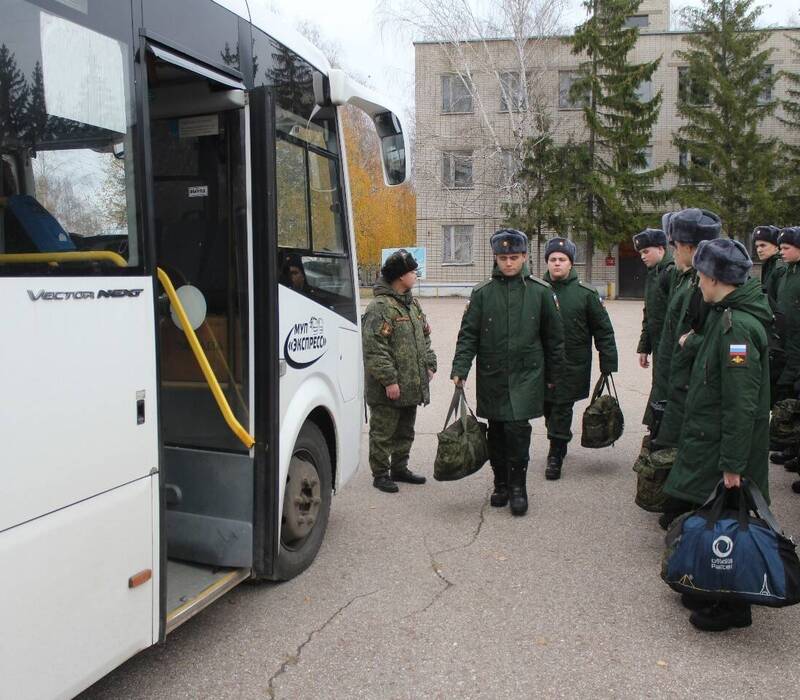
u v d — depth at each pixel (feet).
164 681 10.43
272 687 10.28
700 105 107.14
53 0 8.00
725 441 11.73
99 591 8.31
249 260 11.78
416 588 13.42
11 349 7.16
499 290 17.03
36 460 7.41
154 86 11.84
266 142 11.51
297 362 12.96
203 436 12.27
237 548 12.05
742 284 12.30
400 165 16.48
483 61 97.19
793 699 9.97
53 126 7.93
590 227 96.02
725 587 11.13
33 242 7.50
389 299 18.30
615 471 21.11
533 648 11.32
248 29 11.78
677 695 10.07
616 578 13.87
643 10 129.49
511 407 16.84
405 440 19.66
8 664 7.16
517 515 17.28
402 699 10.00
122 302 8.59
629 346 49.52
